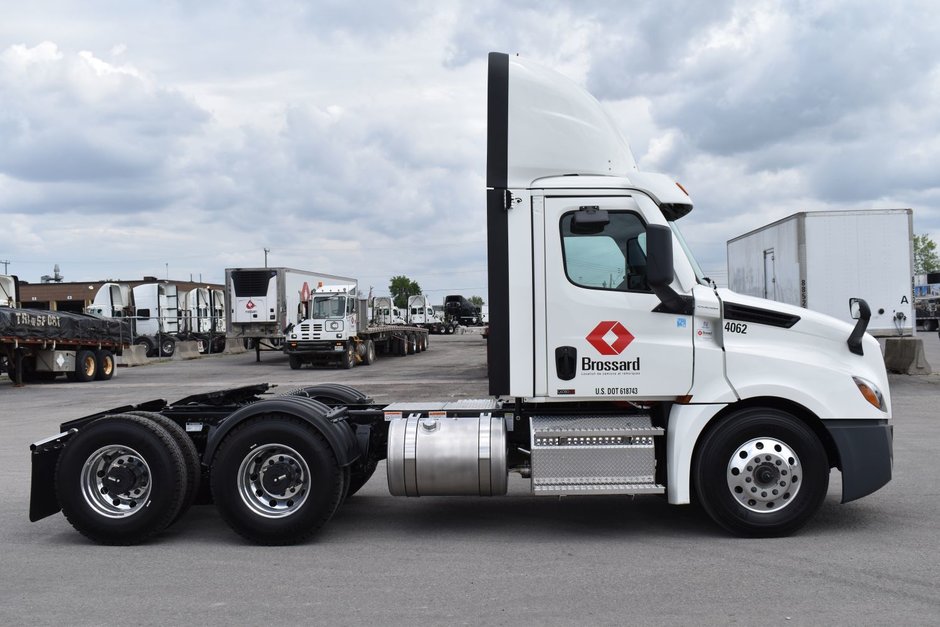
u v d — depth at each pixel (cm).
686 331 575
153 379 2436
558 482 556
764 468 561
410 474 577
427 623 415
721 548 549
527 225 580
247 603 452
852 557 522
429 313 7338
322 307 2759
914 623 405
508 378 580
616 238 579
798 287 1548
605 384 575
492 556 542
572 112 595
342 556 548
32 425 1338
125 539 578
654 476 579
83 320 2359
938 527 596
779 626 403
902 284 1522
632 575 493
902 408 1305
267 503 578
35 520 594
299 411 571
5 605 453
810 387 567
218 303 4191
